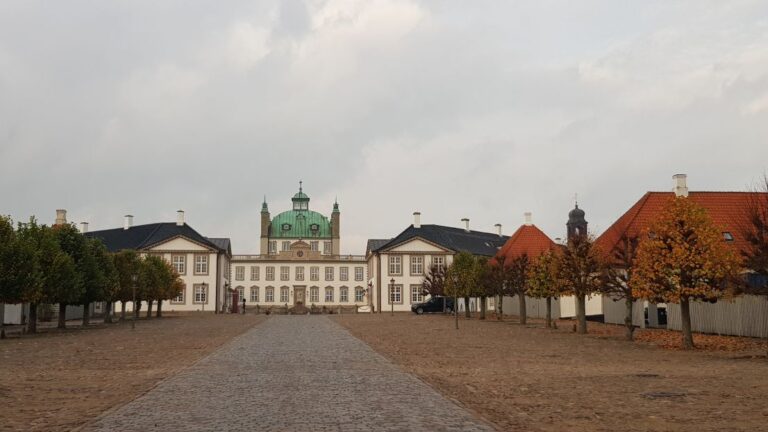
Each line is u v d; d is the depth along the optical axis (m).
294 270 132.12
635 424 11.52
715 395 14.64
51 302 44.06
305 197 150.25
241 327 48.81
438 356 24.30
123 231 109.06
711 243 26.47
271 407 12.94
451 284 63.47
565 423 11.58
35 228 44.06
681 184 49.31
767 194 26.86
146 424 11.40
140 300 68.50
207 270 102.81
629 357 23.94
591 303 56.50
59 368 20.83
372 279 110.44
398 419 11.66
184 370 19.66
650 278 27.59
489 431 10.67
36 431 11.00
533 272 44.97
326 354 25.03
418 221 108.69
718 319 34.81
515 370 19.73
